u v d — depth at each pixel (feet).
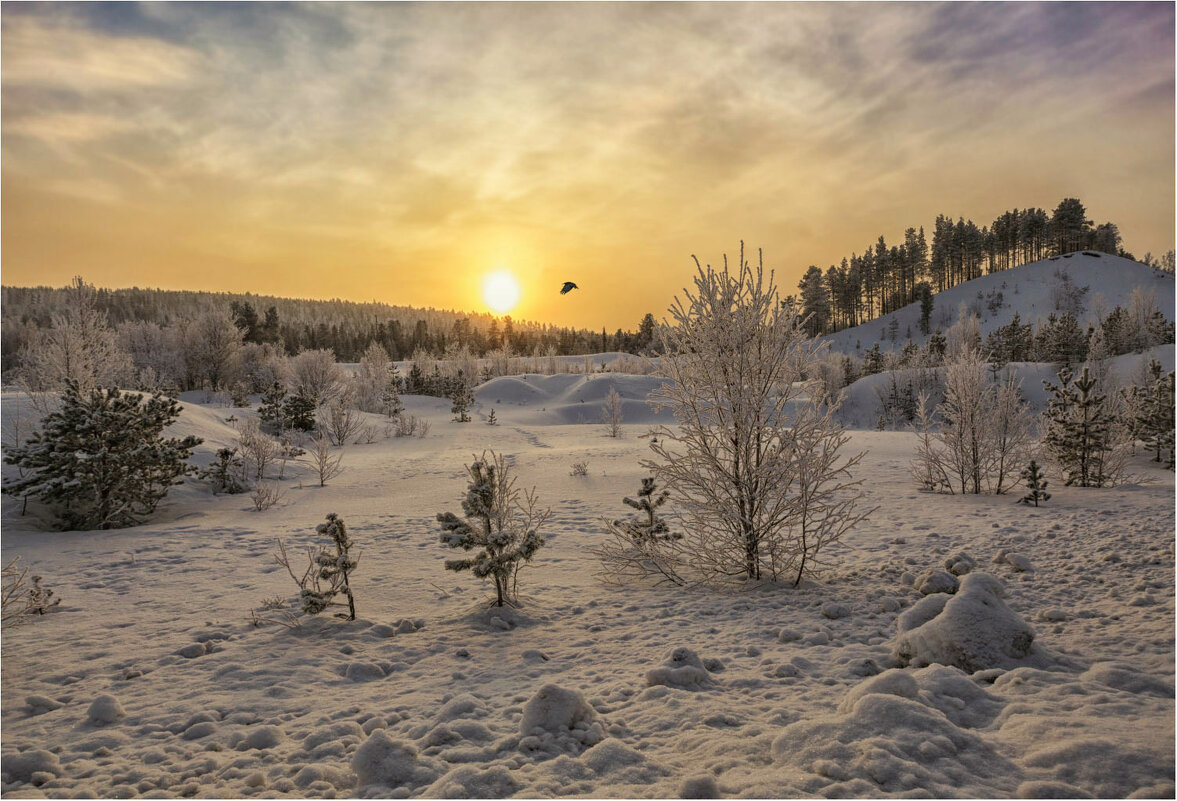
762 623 19.51
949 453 53.93
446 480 64.23
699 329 26.84
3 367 194.80
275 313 356.18
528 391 238.48
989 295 443.32
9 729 13.53
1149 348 242.58
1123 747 9.77
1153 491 43.75
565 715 12.19
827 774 9.75
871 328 466.29
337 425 110.93
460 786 9.87
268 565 30.14
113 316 468.34
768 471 25.30
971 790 9.19
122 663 17.51
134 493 46.50
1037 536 29.71
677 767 10.59
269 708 14.42
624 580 26.55
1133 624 16.79
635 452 80.59
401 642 19.10
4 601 21.65
